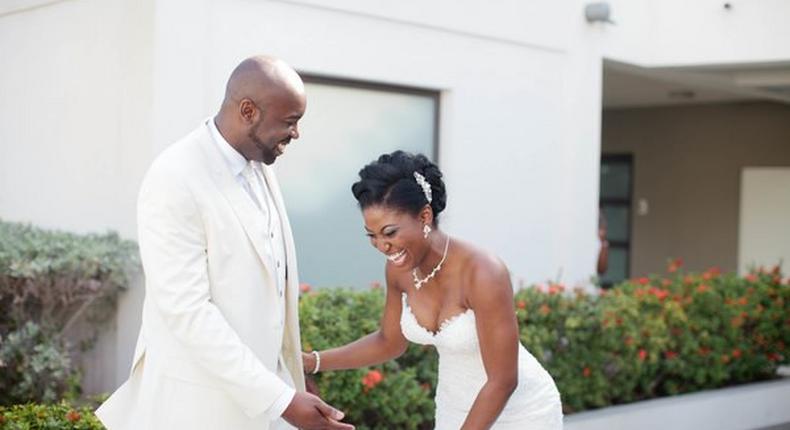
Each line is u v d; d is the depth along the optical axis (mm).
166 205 3289
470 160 7414
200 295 3291
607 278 14133
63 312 5562
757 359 7934
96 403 5305
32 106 6961
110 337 5738
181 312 3262
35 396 5242
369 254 6926
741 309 7684
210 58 5910
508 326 3408
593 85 8297
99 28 6160
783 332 8070
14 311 5320
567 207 8109
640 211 13750
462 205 7371
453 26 7203
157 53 5637
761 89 10469
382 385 5449
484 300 3398
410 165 3379
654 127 13602
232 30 6004
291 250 3660
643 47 8891
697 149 13227
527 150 7812
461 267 3463
